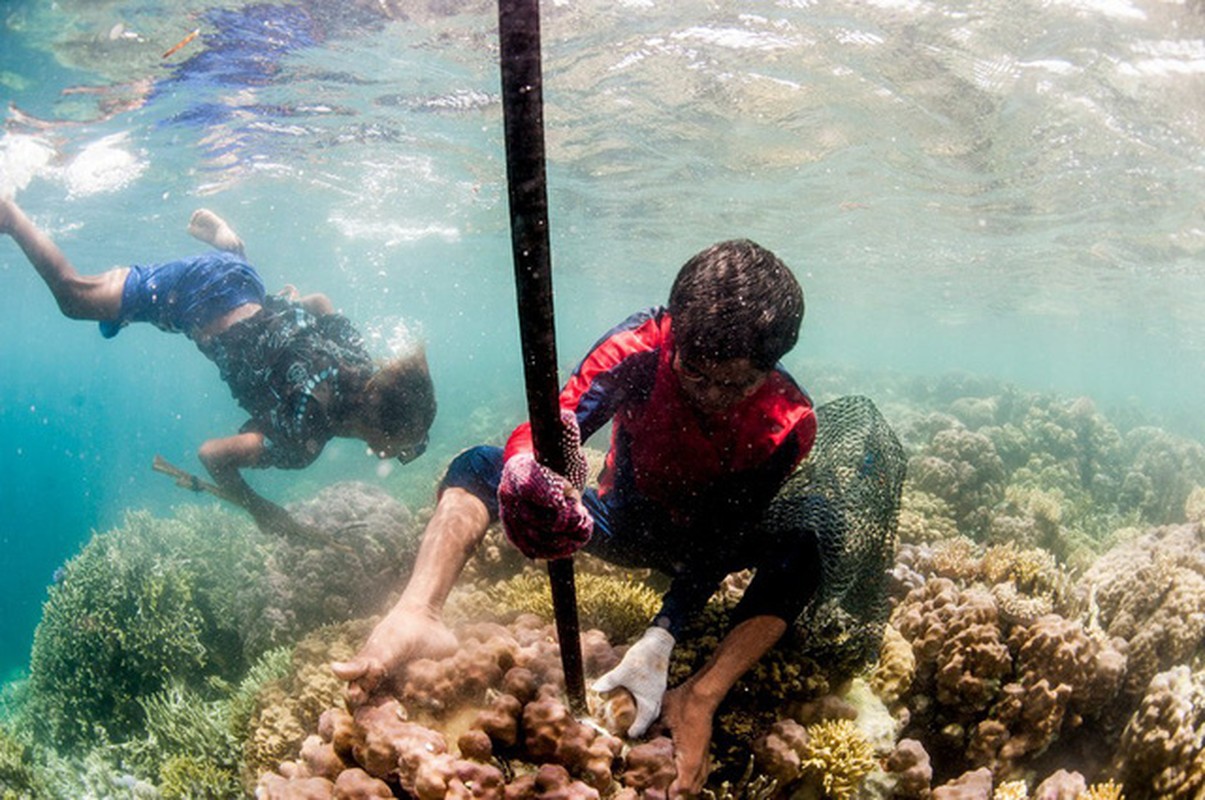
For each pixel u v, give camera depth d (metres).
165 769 4.34
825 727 2.68
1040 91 9.54
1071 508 10.67
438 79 10.46
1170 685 3.29
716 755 2.68
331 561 6.59
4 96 9.92
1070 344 54.38
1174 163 11.60
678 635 2.84
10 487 80.62
